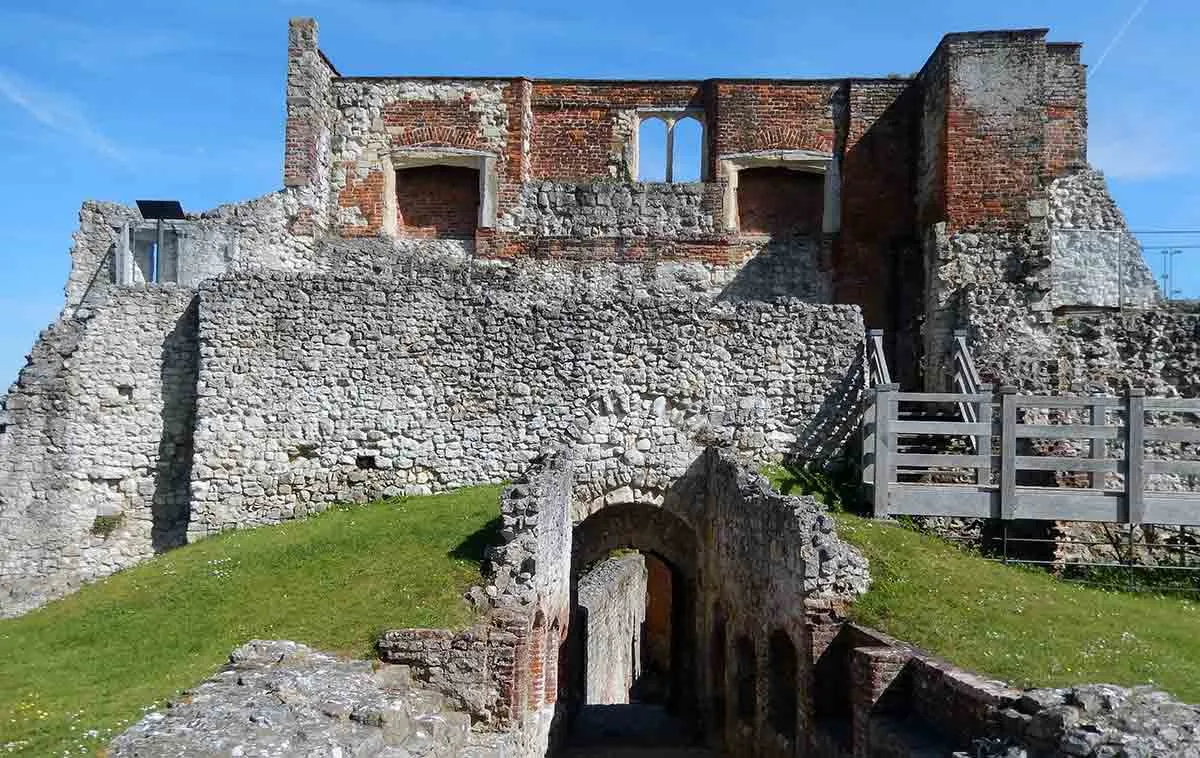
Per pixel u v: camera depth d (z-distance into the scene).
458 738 10.94
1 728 9.81
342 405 18.62
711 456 18.25
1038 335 19.14
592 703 21.70
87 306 19.97
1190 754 7.59
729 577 16.41
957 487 15.49
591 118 23.58
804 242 22.98
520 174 23.19
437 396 18.70
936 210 21.05
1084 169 21.38
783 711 13.82
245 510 18.50
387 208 23.27
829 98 23.14
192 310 19.48
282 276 18.64
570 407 18.67
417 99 23.39
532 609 13.20
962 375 18.16
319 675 10.75
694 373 18.66
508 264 22.95
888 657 10.53
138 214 20.84
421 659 11.96
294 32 22.34
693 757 16.67
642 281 22.91
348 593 13.80
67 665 12.30
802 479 17.53
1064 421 17.56
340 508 18.47
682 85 23.64
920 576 13.18
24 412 18.81
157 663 12.19
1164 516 14.98
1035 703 8.43
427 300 18.77
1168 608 13.81
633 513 19.59
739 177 23.53
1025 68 20.42
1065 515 15.16
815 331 18.69
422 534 15.92
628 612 27.78
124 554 19.11
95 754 8.81
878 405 15.77
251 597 14.16
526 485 13.98
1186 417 17.70
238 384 18.56
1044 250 20.06
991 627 11.45
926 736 9.65
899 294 22.56
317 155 22.56
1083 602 13.16
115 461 19.22
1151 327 18.84
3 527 18.58
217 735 8.88
